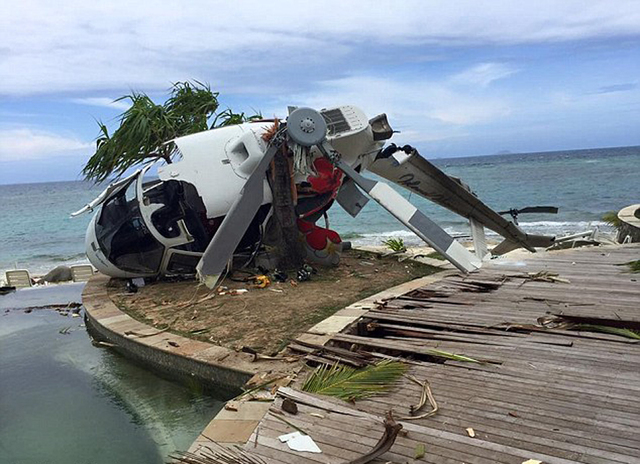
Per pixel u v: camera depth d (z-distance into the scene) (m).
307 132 10.63
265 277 10.99
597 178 61.03
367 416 3.95
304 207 12.12
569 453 3.32
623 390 4.20
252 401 5.37
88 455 5.61
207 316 9.19
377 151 12.47
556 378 4.49
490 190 53.94
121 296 11.51
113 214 12.02
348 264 12.90
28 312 12.36
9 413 6.79
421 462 3.30
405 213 10.24
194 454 4.07
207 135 11.70
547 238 14.90
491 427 3.71
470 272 9.13
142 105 15.25
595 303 6.69
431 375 4.70
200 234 11.45
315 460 3.41
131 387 7.45
